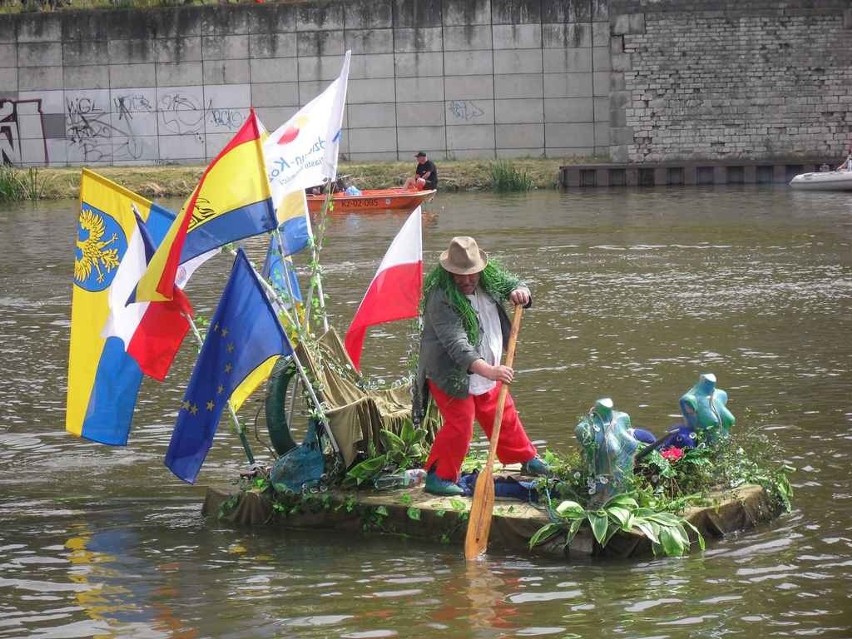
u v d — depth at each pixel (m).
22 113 60.22
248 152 12.18
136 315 12.96
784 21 56.22
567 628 9.39
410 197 47.84
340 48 58.88
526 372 18.62
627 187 56.03
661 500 11.38
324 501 11.95
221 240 12.10
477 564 10.86
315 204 46.69
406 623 9.57
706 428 12.12
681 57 56.75
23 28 59.69
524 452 11.94
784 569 10.53
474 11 58.09
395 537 11.70
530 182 56.22
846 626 9.34
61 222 45.69
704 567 10.61
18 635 9.55
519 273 29.72
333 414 11.98
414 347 14.90
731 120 56.94
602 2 57.62
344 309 24.77
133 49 59.44
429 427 12.73
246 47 59.16
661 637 9.18
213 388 12.16
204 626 9.65
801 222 39.34
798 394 16.77
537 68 58.25
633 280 28.08
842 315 22.80
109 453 15.04
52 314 25.25
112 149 60.22
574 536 11.00
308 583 10.51
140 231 12.98
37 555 11.44
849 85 56.31
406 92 58.91
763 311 23.47
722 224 39.59
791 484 12.94
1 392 18.36
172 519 12.49
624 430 11.29
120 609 10.04
